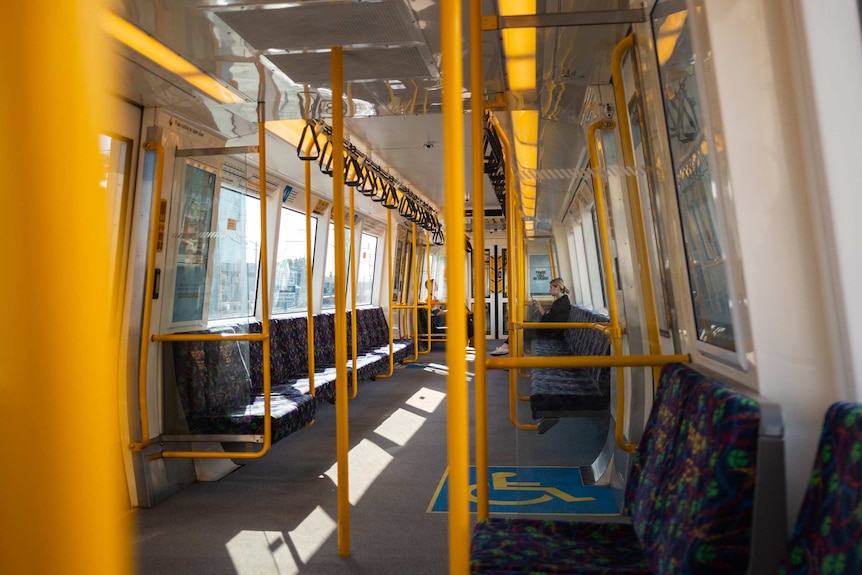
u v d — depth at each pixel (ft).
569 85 9.07
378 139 20.90
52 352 1.35
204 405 13.92
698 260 6.72
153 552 10.26
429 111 14.16
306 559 9.94
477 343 6.77
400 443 17.81
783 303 5.06
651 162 8.34
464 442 5.38
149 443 13.08
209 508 12.50
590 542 6.40
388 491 13.46
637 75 8.30
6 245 1.35
